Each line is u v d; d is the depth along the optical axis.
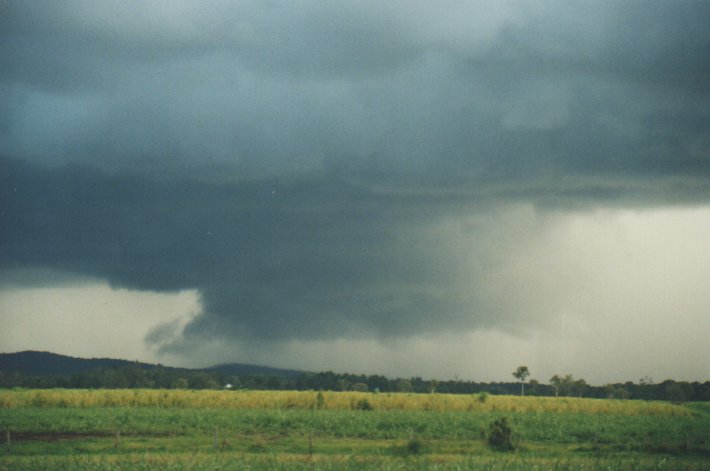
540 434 59.09
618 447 50.12
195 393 84.69
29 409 73.88
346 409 82.50
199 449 45.41
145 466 33.69
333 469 33.00
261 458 36.25
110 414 67.50
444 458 40.94
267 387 197.38
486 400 85.62
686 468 37.50
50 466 34.31
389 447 48.12
